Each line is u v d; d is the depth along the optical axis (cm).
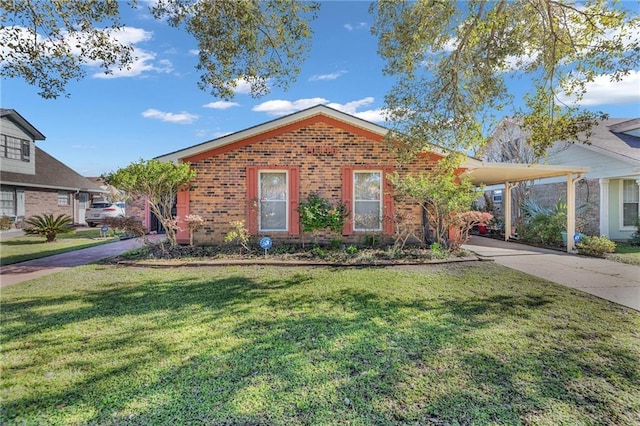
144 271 730
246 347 346
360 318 432
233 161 1005
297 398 258
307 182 1016
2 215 1727
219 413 240
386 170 1020
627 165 1196
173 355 329
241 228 919
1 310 465
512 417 238
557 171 1038
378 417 237
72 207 2258
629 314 450
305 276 679
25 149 1898
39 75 598
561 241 1170
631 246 1147
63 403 253
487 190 1903
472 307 477
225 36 612
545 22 661
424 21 632
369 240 1004
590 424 231
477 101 687
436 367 306
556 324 412
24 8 543
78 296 535
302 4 608
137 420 234
